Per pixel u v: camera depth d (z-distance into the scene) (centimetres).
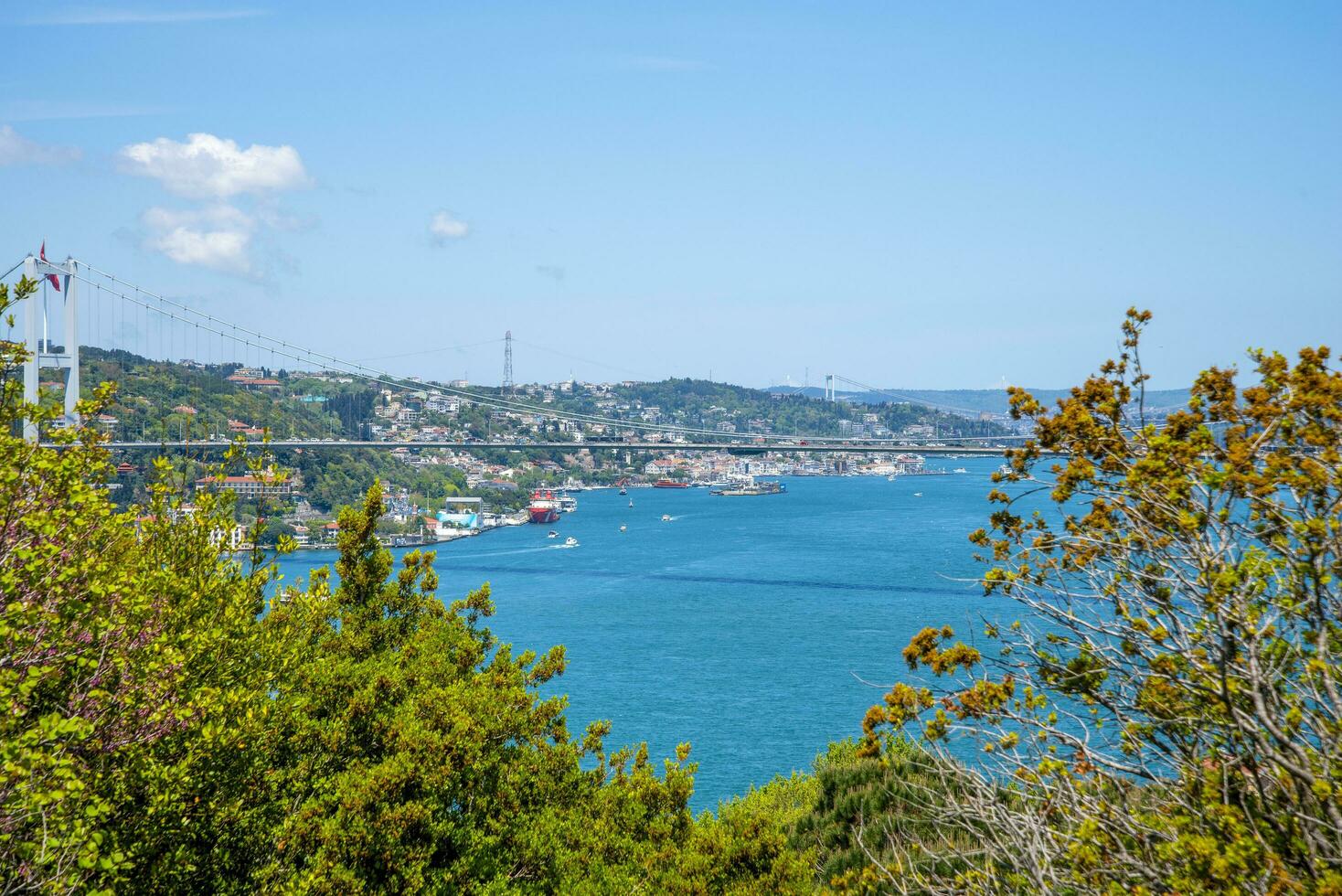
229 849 1563
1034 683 1026
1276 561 902
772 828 1773
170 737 1336
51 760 990
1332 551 860
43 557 1116
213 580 1602
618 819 2091
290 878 1523
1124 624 1007
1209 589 855
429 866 1708
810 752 5384
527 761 2088
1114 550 1020
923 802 1723
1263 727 858
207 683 1448
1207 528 959
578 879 1873
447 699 1897
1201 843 783
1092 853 852
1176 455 977
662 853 1841
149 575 1332
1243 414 1065
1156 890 851
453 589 11162
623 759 2325
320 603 2061
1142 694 951
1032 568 1116
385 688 1889
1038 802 997
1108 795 1061
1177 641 951
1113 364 1154
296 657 1738
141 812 1289
